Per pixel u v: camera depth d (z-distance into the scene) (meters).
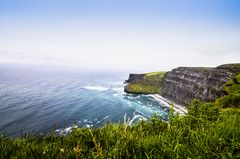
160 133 5.24
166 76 161.50
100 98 122.25
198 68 129.38
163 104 114.12
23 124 63.62
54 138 5.05
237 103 20.25
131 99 123.62
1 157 3.58
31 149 3.82
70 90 163.50
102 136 4.80
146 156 3.89
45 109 86.81
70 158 3.86
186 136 5.08
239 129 4.94
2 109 84.50
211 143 4.29
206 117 6.79
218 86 103.69
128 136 4.67
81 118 73.94
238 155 3.78
